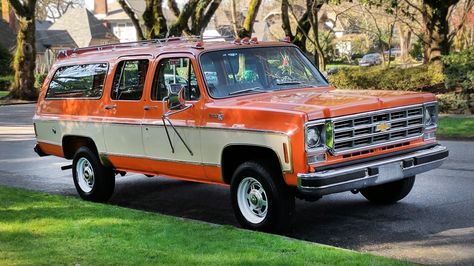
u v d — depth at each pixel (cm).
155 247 606
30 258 576
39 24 7181
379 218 775
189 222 722
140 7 7919
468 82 1905
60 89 997
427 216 771
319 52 2694
